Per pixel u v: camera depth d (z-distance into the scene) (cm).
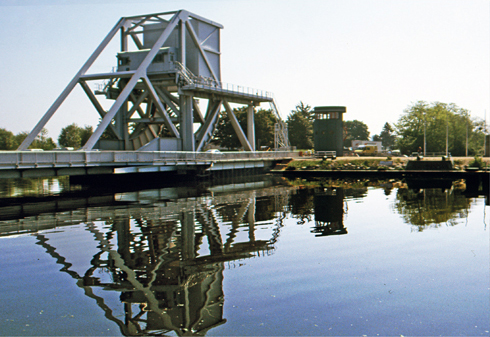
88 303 1145
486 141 7900
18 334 982
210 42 5472
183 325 1018
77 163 3381
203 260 1516
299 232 1961
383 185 4334
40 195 3528
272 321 1034
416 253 1584
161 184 4541
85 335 979
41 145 11600
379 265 1438
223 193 3616
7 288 1252
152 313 1085
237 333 980
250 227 2086
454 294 1186
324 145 8131
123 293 1210
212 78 5394
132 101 5150
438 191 3706
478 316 1059
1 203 3006
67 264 1482
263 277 1326
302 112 15212
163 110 4788
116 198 3275
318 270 1387
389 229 2012
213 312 1071
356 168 5969
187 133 5006
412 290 1214
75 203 2984
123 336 975
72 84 4388
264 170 6328
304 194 3506
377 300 1148
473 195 3384
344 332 984
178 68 4919
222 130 10900
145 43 5128
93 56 4638
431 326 1010
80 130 11894
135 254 1603
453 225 2095
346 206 2783
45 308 1116
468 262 1466
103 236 1905
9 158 2936
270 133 10919
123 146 5009
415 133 10769
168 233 1962
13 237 1889
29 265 1473
